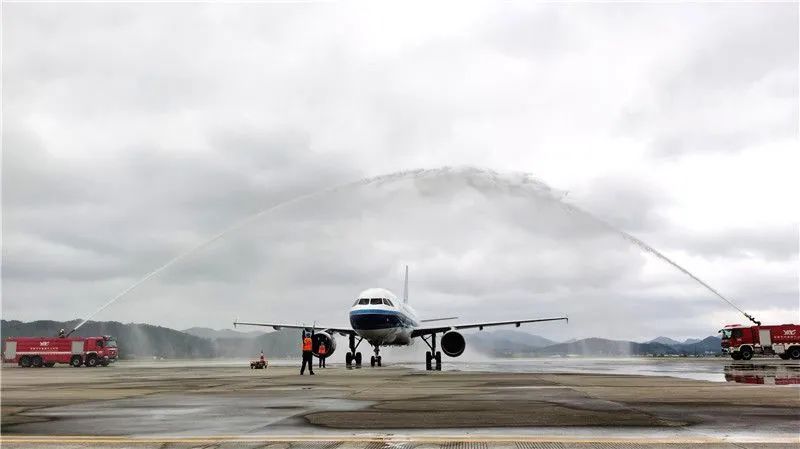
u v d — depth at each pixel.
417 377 30.62
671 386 21.69
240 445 9.77
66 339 63.69
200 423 12.30
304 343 34.16
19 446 9.82
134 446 9.76
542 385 22.78
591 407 14.58
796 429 10.96
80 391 21.69
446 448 9.39
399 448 9.44
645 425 11.53
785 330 61.84
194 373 39.16
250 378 30.72
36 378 33.19
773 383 23.27
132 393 20.42
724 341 66.38
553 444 9.65
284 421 12.46
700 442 9.67
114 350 66.44
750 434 10.45
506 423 11.92
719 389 20.12
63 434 11.02
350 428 11.44
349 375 33.62
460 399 16.95
